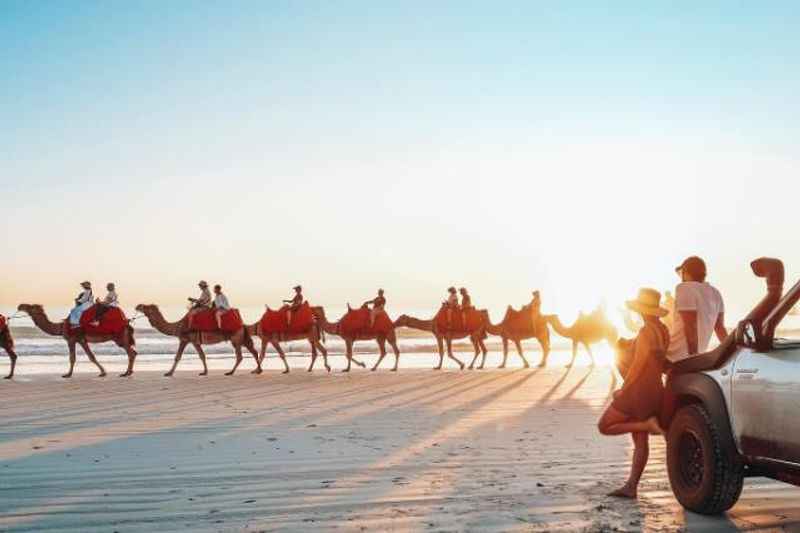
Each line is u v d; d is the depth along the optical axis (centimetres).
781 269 609
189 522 605
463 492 706
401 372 2305
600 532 581
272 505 658
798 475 550
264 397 1522
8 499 677
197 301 2127
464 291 2497
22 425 1120
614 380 1988
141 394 1572
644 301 685
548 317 2595
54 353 3366
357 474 785
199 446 947
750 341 591
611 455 895
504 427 1120
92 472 790
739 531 588
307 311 2248
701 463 639
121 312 2080
